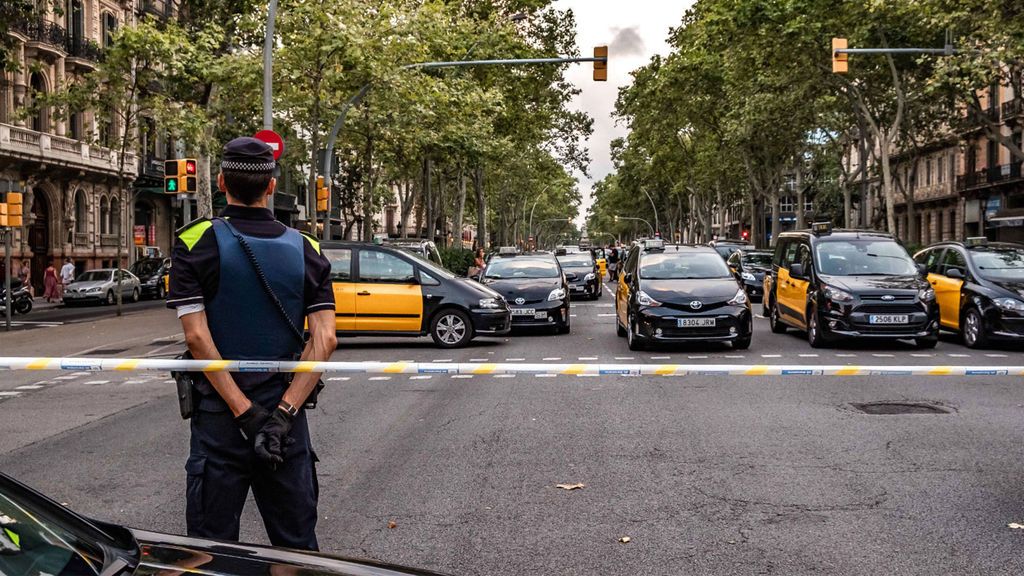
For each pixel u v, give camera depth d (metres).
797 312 17.95
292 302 3.67
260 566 2.52
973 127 41.66
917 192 62.19
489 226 96.75
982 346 16.45
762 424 9.06
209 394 3.59
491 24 41.28
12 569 2.22
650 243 18.62
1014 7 26.00
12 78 39.53
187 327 3.53
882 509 6.10
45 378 13.40
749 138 44.41
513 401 10.58
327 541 5.51
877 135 34.47
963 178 52.56
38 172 40.91
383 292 17.11
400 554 5.27
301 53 25.22
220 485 3.58
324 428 9.05
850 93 36.94
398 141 36.44
